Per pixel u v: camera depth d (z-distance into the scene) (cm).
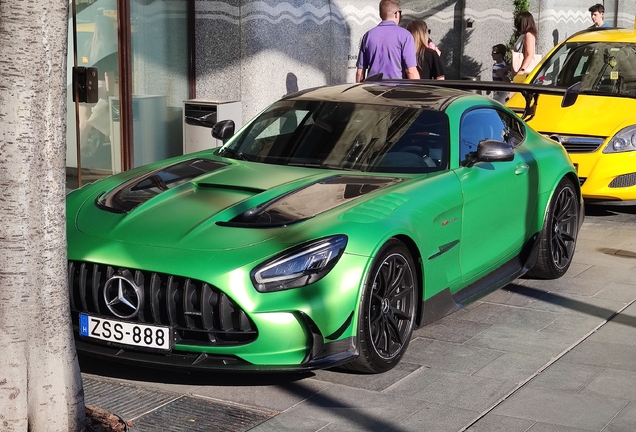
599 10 1291
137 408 419
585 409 422
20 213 350
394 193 486
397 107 577
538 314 573
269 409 420
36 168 352
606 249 749
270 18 1042
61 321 366
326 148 555
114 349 441
